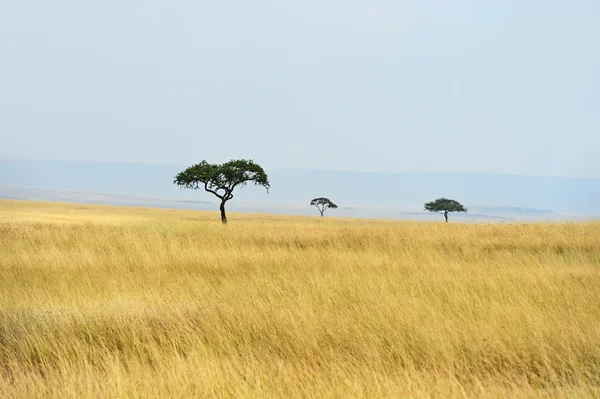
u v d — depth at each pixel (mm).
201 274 48125
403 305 31969
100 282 43844
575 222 84250
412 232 78000
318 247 67250
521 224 83750
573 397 19703
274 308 32281
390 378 21688
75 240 69875
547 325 27391
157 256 57219
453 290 36500
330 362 23766
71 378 22188
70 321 30875
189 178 188875
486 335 25969
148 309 33531
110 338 28672
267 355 25328
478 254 58688
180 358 24156
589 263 52375
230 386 21156
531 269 45875
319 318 30062
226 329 28953
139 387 21031
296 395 20453
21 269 50594
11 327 30266
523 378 22188
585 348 24797
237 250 61812
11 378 23609
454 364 23688
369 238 72750
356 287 39094
